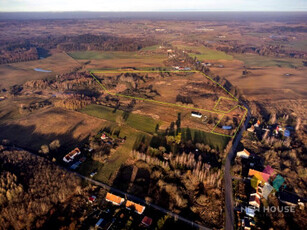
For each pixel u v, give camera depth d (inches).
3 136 4616.1
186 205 3080.7
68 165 3796.8
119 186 3395.7
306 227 2829.7
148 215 2938.0
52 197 3063.5
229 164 3929.6
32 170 3403.1
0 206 2903.5
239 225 2839.6
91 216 2910.9
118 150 4205.2
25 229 2746.1
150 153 4104.3
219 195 3277.6
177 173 3595.0
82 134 4704.7
